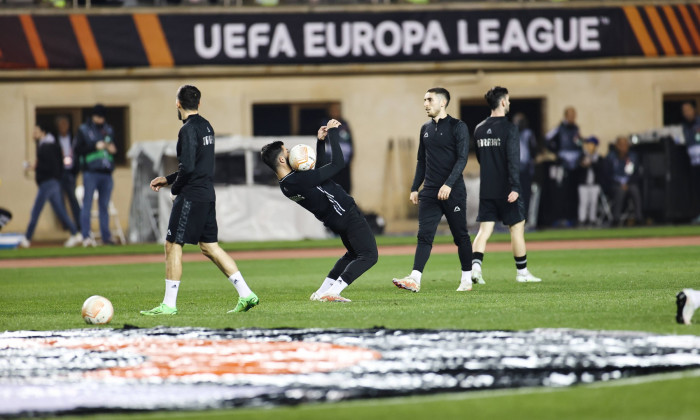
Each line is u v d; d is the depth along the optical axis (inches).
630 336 776.9
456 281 1464.1
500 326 858.1
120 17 3366.1
